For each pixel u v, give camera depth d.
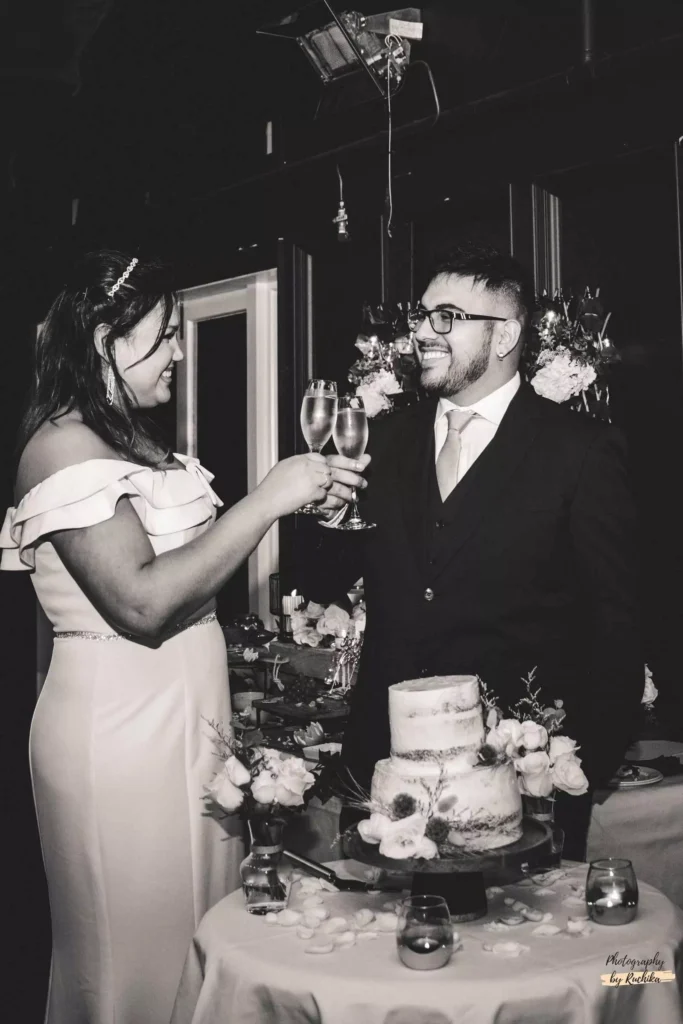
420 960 1.47
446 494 2.29
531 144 3.19
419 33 3.44
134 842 1.86
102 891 1.86
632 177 2.99
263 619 4.23
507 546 2.18
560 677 2.16
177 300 1.98
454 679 1.62
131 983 1.88
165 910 1.89
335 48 3.58
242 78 4.01
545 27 3.15
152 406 2.01
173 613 1.73
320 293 3.90
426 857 1.45
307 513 2.05
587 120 3.05
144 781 1.87
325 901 1.78
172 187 4.53
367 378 3.11
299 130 3.93
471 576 2.19
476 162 3.35
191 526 1.93
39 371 1.91
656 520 2.90
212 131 4.30
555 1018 1.42
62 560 1.79
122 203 4.80
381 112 3.63
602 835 2.28
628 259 2.99
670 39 2.83
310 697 3.01
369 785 2.18
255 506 1.79
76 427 1.84
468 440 2.32
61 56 4.34
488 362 2.29
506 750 1.62
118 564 1.72
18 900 4.05
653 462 2.91
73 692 1.87
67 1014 1.93
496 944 1.53
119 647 1.88
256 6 3.54
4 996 3.27
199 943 1.67
